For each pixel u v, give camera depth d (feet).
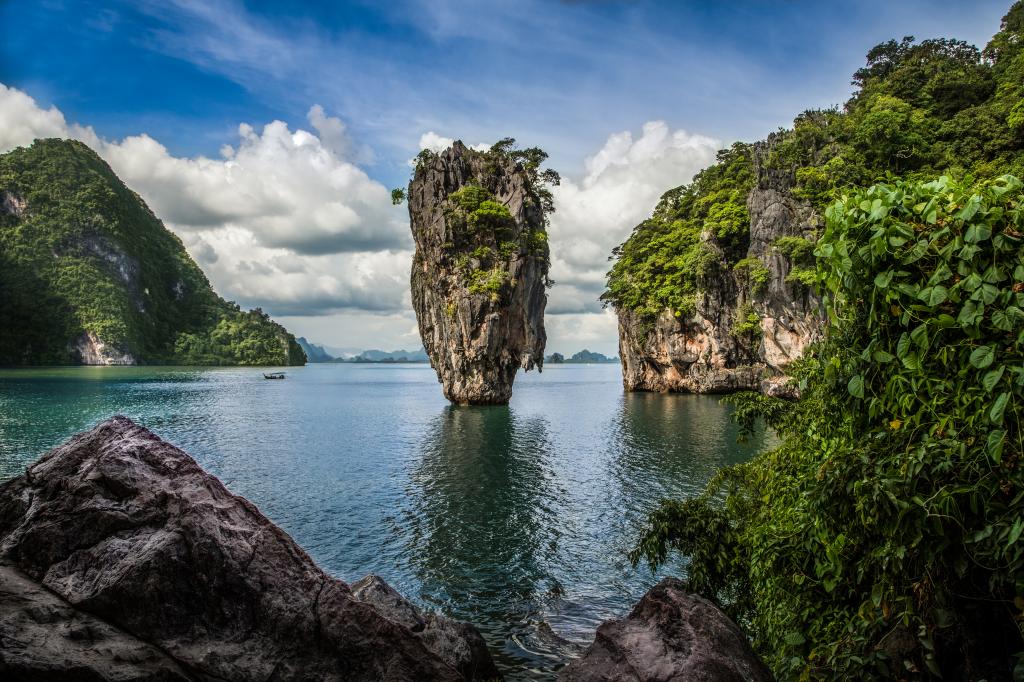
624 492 99.14
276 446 151.53
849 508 17.28
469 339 245.04
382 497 97.25
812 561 20.20
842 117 269.03
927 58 277.23
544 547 71.82
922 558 14.98
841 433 19.99
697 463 121.70
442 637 30.78
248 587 14.88
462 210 244.22
